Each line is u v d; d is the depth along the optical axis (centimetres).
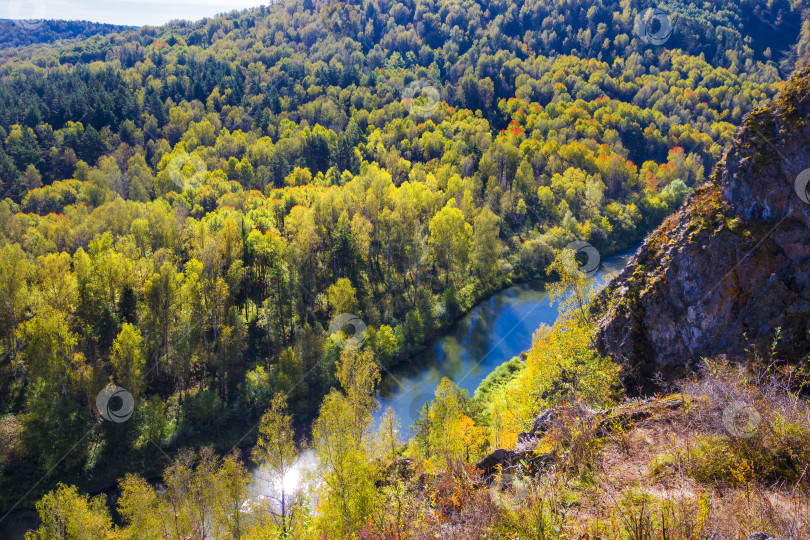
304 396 4875
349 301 5556
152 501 3017
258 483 3622
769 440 1021
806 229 1828
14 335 5012
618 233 8400
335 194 7175
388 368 5341
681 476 995
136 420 4369
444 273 7088
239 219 6762
